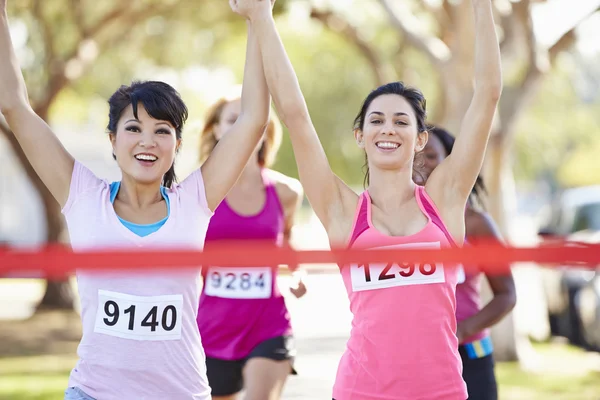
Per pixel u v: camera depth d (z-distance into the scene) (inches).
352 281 192.5
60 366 562.6
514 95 554.6
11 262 149.3
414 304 189.5
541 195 2252.7
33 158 201.2
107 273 185.5
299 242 298.7
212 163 202.8
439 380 189.5
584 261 162.6
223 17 837.8
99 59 956.6
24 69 871.7
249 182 281.0
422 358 188.9
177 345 187.9
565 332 627.5
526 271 1050.1
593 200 645.9
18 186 1371.8
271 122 285.1
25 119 201.9
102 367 186.1
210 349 272.4
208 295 272.1
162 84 198.7
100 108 1341.0
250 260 158.2
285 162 1502.2
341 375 195.6
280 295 273.9
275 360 267.7
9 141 824.9
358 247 197.0
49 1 818.2
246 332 270.1
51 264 150.9
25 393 460.4
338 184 204.2
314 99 1326.3
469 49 528.7
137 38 918.4
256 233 277.7
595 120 1485.0
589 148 1769.2
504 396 456.1
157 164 194.9
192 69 949.8
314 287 1157.7
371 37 901.2
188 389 189.5
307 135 201.2
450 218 202.2
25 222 1379.2
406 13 578.2
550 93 1298.0
